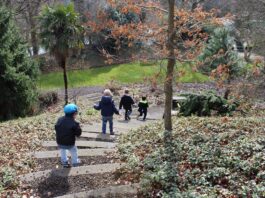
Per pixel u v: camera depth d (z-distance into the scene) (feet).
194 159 30.42
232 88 37.63
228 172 27.43
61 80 110.63
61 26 73.87
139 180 29.27
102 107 44.68
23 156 36.01
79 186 29.40
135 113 78.13
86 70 118.01
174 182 27.25
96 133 46.47
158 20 40.24
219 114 52.21
